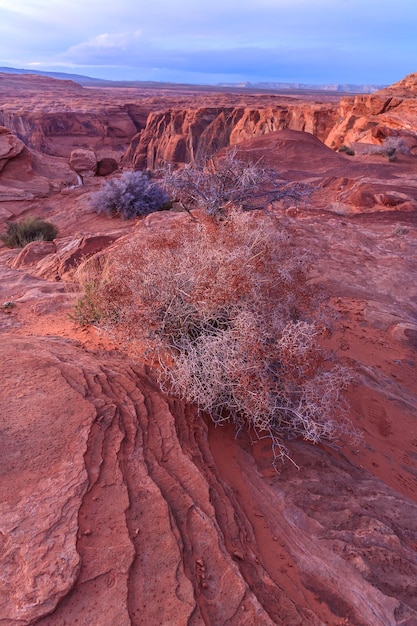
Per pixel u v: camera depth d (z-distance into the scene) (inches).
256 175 385.1
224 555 105.1
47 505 103.7
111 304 183.2
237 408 166.4
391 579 115.3
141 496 113.5
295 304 183.6
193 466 131.7
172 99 6323.8
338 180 934.4
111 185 908.0
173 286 167.5
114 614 84.6
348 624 101.7
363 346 296.5
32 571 88.2
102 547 96.7
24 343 186.4
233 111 3358.8
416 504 156.6
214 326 171.3
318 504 138.6
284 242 210.2
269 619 92.5
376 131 1487.5
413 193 835.4
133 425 139.5
